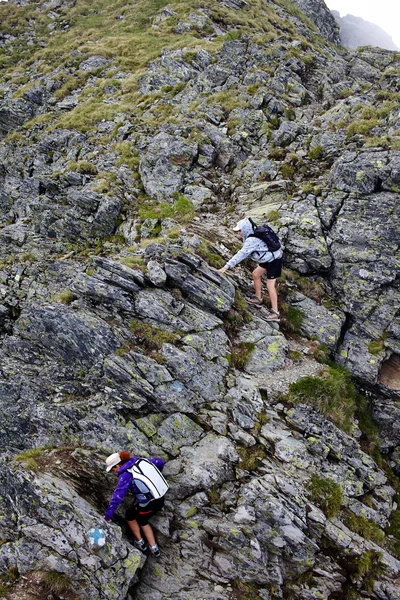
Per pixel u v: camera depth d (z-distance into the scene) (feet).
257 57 95.71
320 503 28.68
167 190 60.85
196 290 37.70
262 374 35.86
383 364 41.57
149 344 34.06
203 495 27.32
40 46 154.81
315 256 45.21
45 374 33.30
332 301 44.21
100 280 36.83
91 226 59.26
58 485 25.12
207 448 29.48
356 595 26.68
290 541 26.12
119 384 31.50
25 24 170.71
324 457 31.07
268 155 63.87
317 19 205.67
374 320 42.37
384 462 36.42
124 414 30.53
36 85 122.93
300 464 29.84
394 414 38.78
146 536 25.25
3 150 97.14
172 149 64.34
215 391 33.01
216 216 54.75
